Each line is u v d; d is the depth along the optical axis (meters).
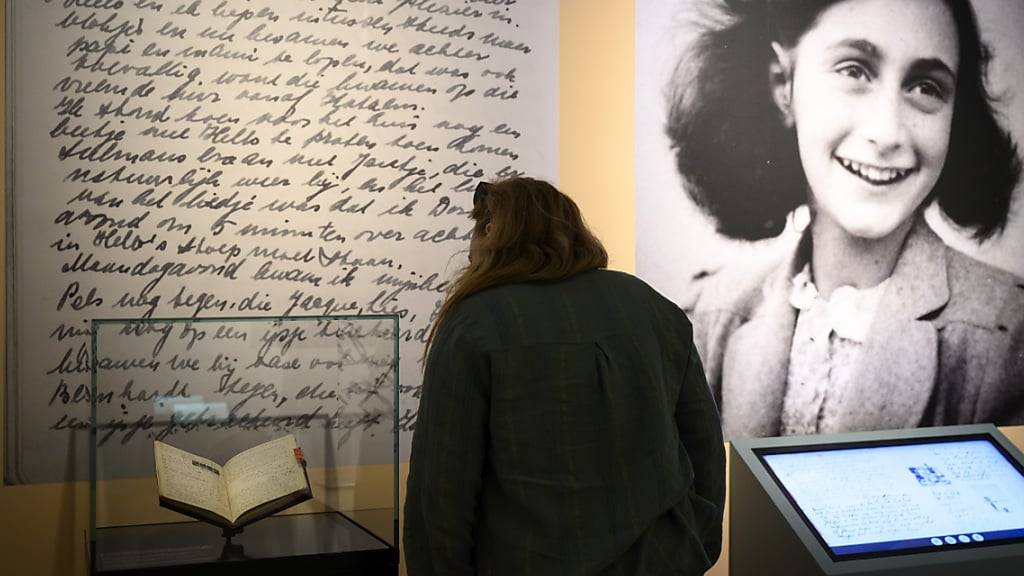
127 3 2.14
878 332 2.56
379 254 2.30
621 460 1.37
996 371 2.63
